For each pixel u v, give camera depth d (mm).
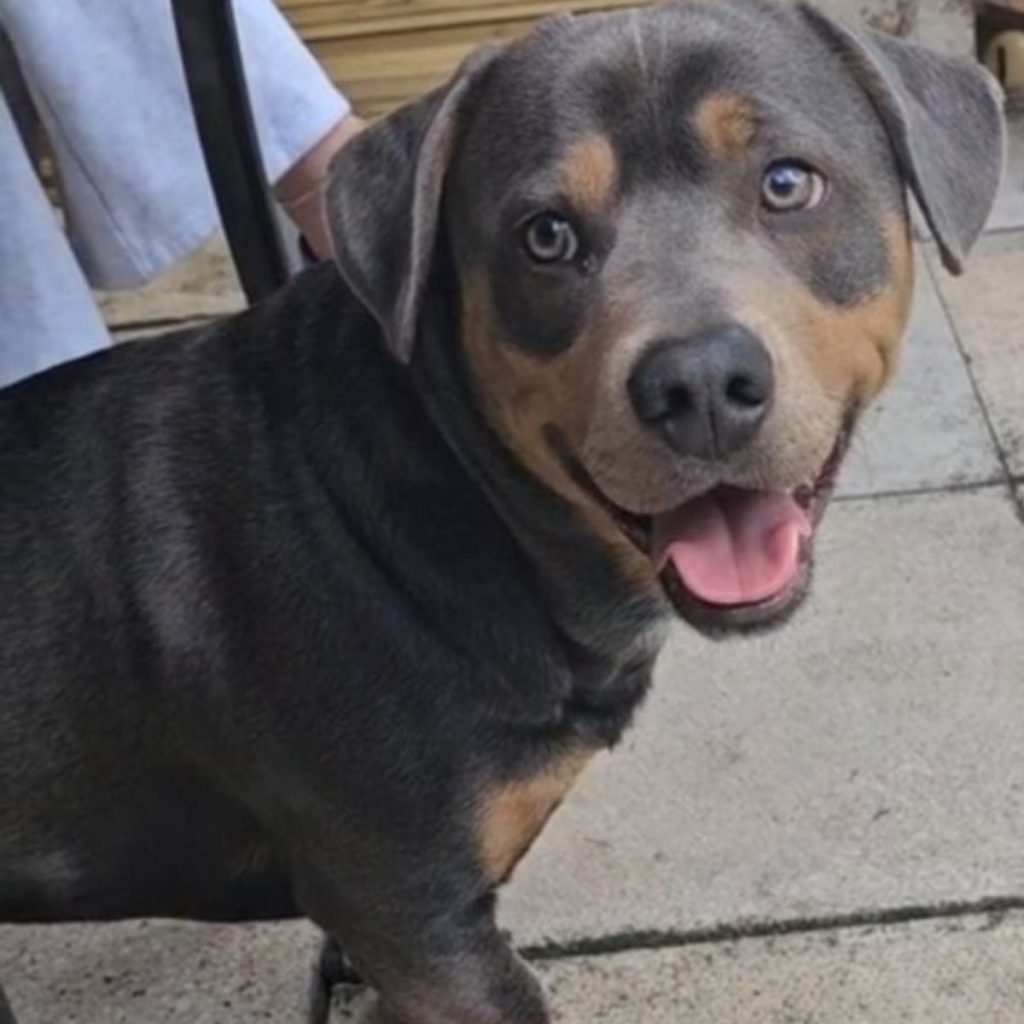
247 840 791
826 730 987
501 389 687
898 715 991
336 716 723
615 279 647
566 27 684
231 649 730
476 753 726
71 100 926
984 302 1271
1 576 746
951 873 912
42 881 784
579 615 729
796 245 660
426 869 740
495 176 672
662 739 991
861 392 688
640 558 718
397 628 714
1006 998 858
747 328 622
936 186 684
